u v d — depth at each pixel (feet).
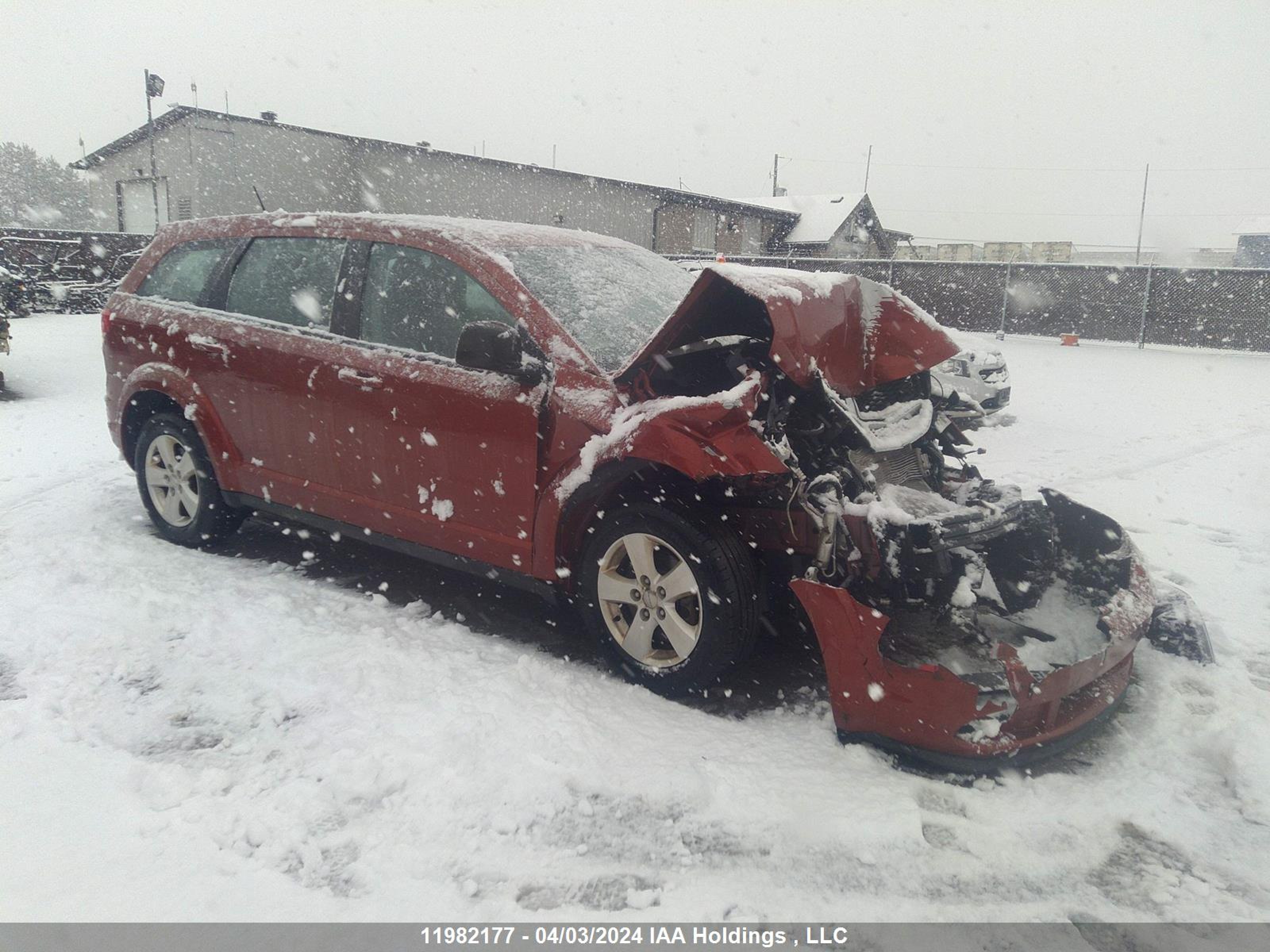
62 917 7.15
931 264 75.31
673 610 10.68
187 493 15.51
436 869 7.88
